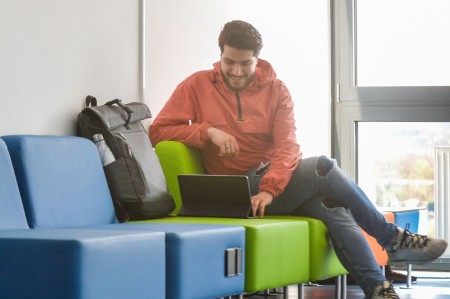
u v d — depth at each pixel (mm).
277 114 4434
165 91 4711
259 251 3457
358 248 4027
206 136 4285
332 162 4152
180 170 4199
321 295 5141
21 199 2986
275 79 4492
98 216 3426
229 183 3879
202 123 4410
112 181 3686
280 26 6027
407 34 6344
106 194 3541
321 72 6340
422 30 6324
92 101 3904
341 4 6391
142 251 2648
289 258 3773
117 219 3674
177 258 2891
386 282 3967
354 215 4152
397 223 5383
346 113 6398
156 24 4602
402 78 6348
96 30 4016
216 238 3129
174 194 4191
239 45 4363
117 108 3871
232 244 3260
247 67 4402
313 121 6266
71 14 3809
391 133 6434
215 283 3129
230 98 4438
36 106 3561
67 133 3771
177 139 4316
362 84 6414
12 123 3412
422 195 6445
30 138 3125
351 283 5789
